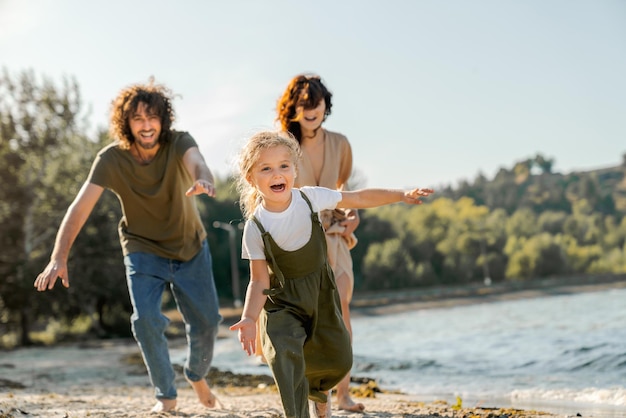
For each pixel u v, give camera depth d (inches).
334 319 157.8
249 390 348.2
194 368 225.8
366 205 163.3
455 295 2219.5
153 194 213.5
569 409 242.1
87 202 210.8
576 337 538.0
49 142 1245.7
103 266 1278.3
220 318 226.1
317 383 160.4
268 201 155.4
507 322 887.1
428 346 587.8
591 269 3127.5
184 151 213.3
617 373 331.9
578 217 3914.9
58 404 252.5
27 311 1226.0
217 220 2396.7
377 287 2615.7
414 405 247.4
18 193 1216.8
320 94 208.2
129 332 1357.0
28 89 1243.8
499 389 309.7
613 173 6166.3
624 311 910.4
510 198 4827.8
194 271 220.7
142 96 211.9
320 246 156.9
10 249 1234.6
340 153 221.0
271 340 149.9
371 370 426.3
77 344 1101.7
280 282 154.6
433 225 3029.0
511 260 2977.4
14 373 507.5
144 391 355.9
